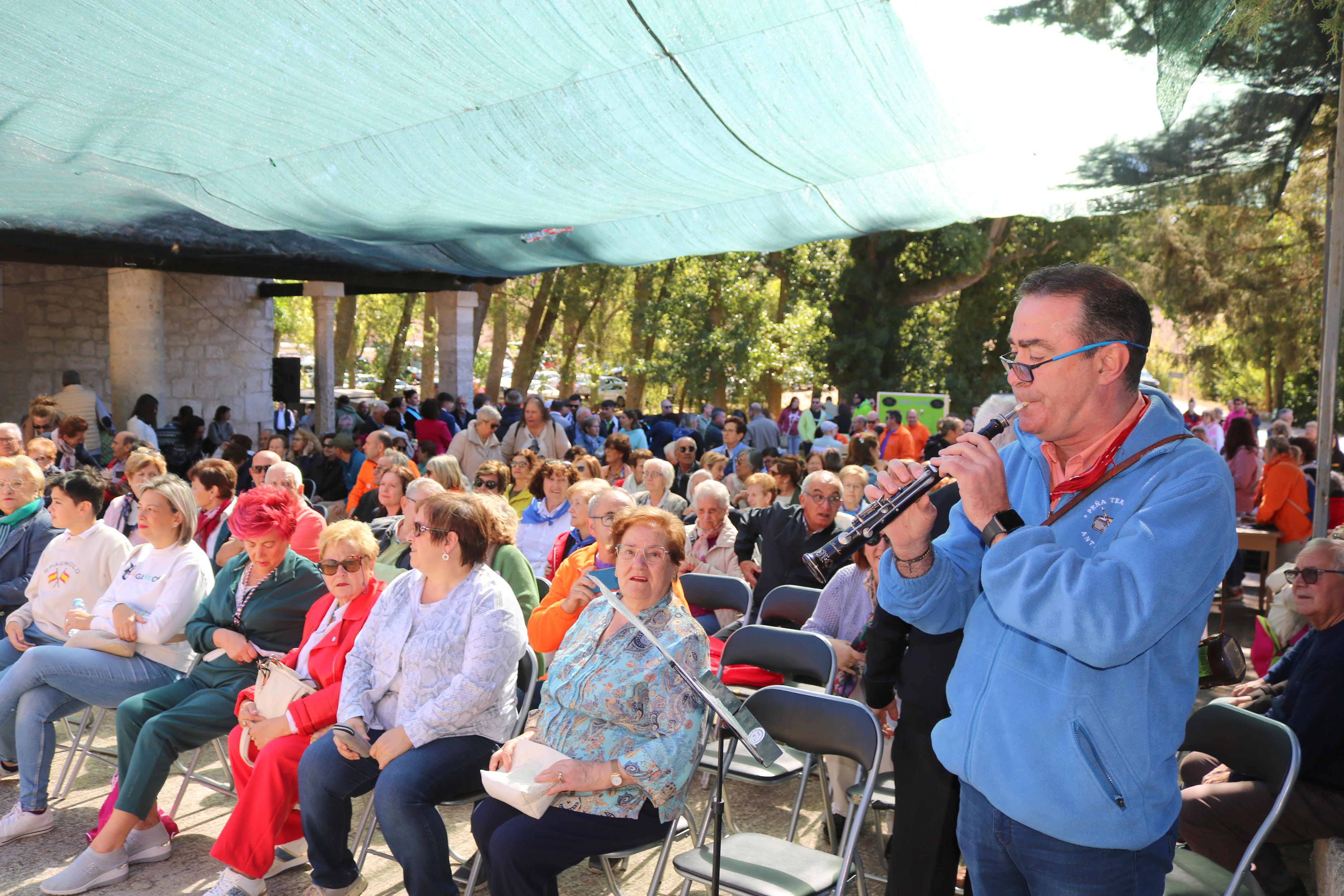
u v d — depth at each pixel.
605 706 2.91
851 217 5.69
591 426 13.09
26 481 4.95
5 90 4.11
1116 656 1.54
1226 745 2.88
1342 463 7.89
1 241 8.55
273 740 3.47
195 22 3.50
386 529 5.88
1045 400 1.72
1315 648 3.18
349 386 30.97
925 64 3.67
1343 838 3.01
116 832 3.62
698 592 5.09
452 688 3.26
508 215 5.87
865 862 3.85
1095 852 1.69
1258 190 4.76
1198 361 19.17
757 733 2.38
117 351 12.12
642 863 3.88
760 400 27.22
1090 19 3.35
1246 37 3.78
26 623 4.59
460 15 3.40
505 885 2.79
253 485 8.80
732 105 4.03
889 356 25.41
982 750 1.75
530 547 6.05
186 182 5.51
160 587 4.20
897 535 1.94
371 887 3.68
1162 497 1.64
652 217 6.12
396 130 4.50
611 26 3.46
